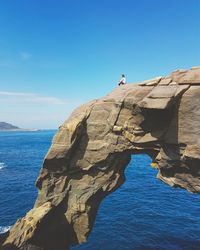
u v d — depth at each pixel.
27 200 45.09
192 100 22.78
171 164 24.75
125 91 26.69
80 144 28.91
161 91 23.56
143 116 24.94
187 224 34.94
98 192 29.28
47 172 29.66
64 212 29.58
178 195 47.09
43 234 28.17
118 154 27.86
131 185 54.41
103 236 32.09
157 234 32.38
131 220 36.34
